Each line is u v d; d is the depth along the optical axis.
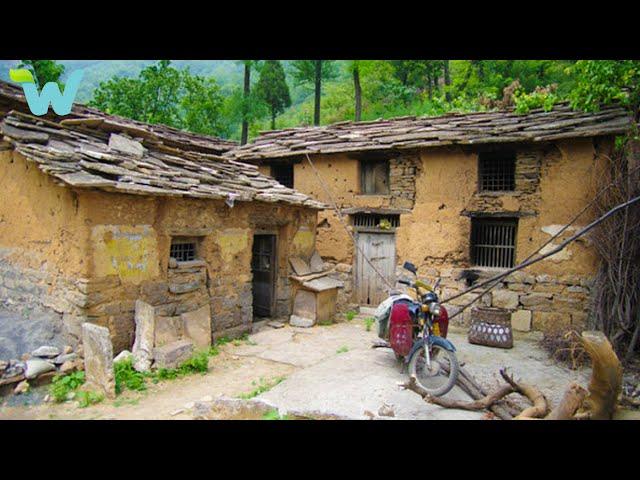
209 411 4.27
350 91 26.28
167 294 6.48
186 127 20.34
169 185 6.21
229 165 9.31
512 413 4.40
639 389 5.25
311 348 7.13
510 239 8.84
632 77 7.32
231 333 7.62
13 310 6.40
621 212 6.71
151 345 5.68
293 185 11.62
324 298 9.09
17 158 6.27
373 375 5.36
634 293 6.50
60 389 4.76
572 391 4.07
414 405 4.55
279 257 9.23
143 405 4.65
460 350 7.01
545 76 19.02
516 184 8.52
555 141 7.98
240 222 7.89
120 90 19.33
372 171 10.54
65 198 5.61
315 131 12.05
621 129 7.10
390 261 10.21
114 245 5.71
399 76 24.41
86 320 5.43
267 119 28.05
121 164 6.15
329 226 10.88
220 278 7.46
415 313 5.30
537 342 7.68
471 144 8.70
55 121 7.39
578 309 7.81
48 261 5.90
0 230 6.62
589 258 7.71
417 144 9.10
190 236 6.97
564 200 8.00
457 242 9.10
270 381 5.54
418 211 9.59
